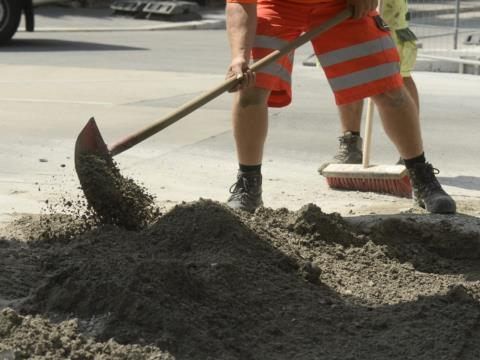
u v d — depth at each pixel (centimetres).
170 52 3984
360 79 1391
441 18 3684
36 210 1473
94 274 999
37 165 1844
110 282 973
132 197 1248
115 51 3962
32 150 1986
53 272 1116
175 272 988
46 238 1252
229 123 2314
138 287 962
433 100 2716
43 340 900
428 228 1334
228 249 1125
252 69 1275
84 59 3619
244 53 1277
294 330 977
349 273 1176
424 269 1250
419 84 3039
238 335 948
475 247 1310
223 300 996
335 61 1393
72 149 2006
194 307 968
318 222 1259
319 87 2964
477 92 2892
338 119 2409
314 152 2030
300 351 938
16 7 4097
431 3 3691
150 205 1288
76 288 984
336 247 1242
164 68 3375
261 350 934
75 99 2638
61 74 3158
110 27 5262
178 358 892
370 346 949
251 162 1367
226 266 1052
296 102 2656
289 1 1336
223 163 1895
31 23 4156
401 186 1628
